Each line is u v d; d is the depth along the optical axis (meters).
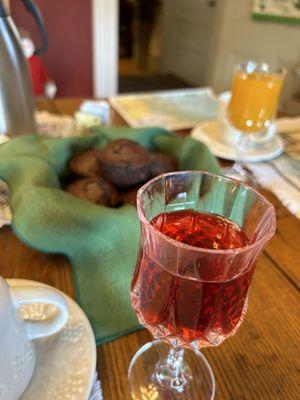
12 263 0.26
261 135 0.46
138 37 2.20
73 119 0.50
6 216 0.29
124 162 0.31
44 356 0.18
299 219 0.33
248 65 0.43
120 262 0.24
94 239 0.25
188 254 0.15
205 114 0.56
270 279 0.26
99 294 0.23
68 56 1.13
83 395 0.17
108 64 1.17
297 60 1.01
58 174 0.32
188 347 0.20
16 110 0.41
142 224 0.17
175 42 1.99
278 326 0.22
